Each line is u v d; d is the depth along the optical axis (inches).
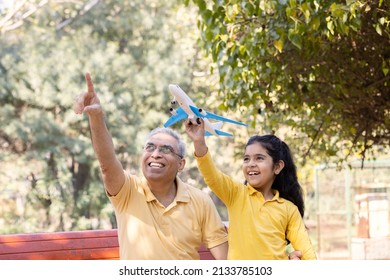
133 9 852.0
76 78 797.2
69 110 800.3
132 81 814.5
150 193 222.2
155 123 813.9
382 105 353.1
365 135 375.9
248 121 510.3
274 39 294.4
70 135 826.2
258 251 217.9
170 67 812.0
